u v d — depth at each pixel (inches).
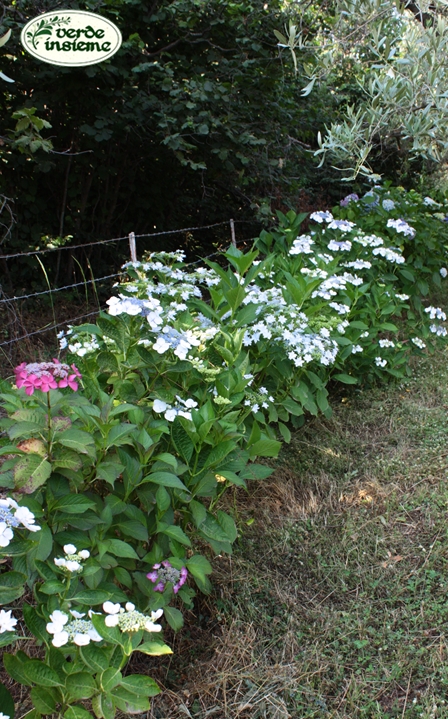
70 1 172.9
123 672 82.7
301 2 195.6
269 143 222.4
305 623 92.9
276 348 129.1
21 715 74.0
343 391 168.6
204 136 200.8
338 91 284.4
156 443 83.7
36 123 146.4
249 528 112.0
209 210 259.8
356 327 157.2
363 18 151.6
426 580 99.1
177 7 193.0
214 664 85.4
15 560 67.0
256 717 78.2
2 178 198.7
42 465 67.9
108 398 83.5
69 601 67.3
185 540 78.4
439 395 165.3
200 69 207.3
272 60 204.8
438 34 143.3
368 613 93.4
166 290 125.7
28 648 81.4
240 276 138.7
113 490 83.4
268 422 134.3
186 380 103.2
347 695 81.0
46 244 215.6
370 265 179.6
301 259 169.5
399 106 149.9
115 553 73.2
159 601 77.1
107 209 237.8
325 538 110.3
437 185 365.1
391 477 128.4
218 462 88.3
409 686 82.2
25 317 196.4
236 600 95.9
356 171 162.6
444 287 255.1
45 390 66.2
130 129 199.3
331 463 132.5
